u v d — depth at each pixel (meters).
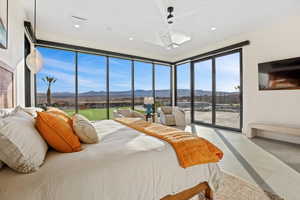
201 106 5.66
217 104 5.08
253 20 3.48
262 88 3.87
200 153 1.46
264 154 2.76
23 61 2.87
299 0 2.77
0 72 1.75
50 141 1.17
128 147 1.33
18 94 2.53
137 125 2.27
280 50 3.57
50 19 3.38
